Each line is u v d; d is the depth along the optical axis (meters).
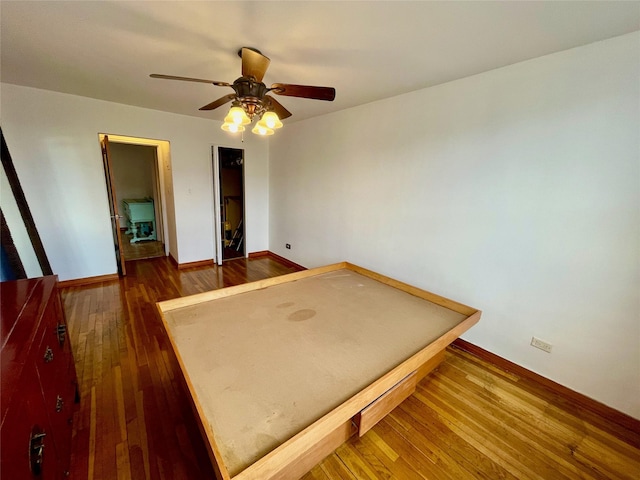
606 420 1.74
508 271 2.11
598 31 1.49
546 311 1.96
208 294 2.18
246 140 4.65
